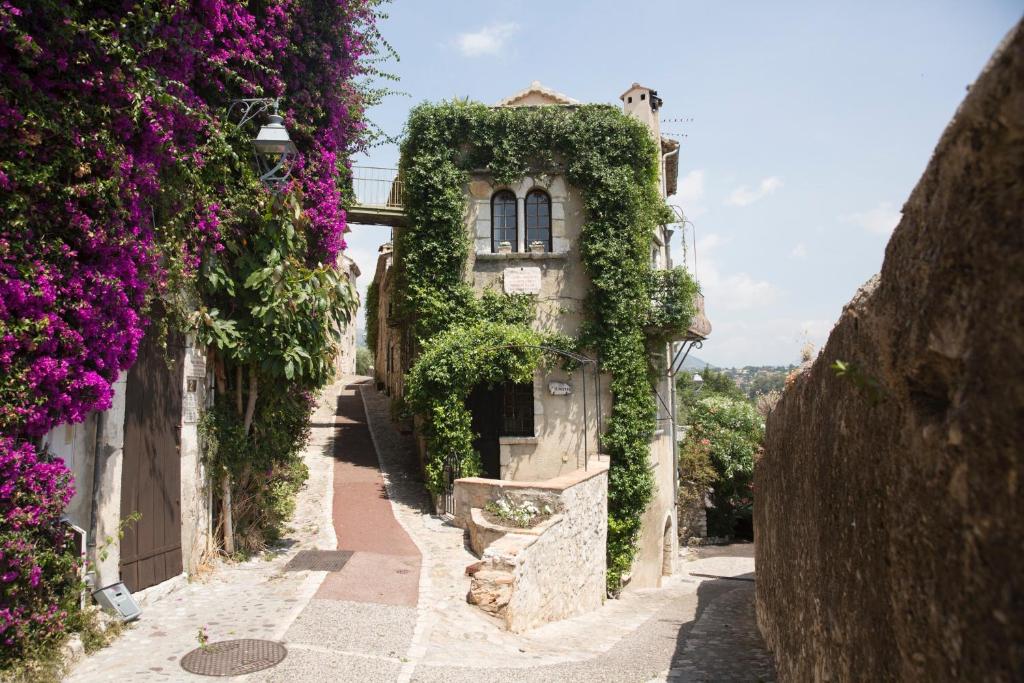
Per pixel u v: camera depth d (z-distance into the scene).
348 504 13.41
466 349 14.20
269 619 6.88
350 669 5.81
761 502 9.74
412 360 17.02
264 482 9.70
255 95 8.77
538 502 11.04
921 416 3.09
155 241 6.79
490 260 15.68
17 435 5.14
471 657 6.59
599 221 15.51
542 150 15.72
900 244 3.32
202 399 8.42
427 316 15.38
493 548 8.68
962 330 2.63
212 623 6.66
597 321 15.50
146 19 6.30
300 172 9.76
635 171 15.86
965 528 2.57
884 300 3.49
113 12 6.16
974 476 2.49
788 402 7.17
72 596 5.72
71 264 5.48
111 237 5.85
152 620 6.63
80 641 5.66
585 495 12.28
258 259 8.70
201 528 8.35
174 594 7.48
